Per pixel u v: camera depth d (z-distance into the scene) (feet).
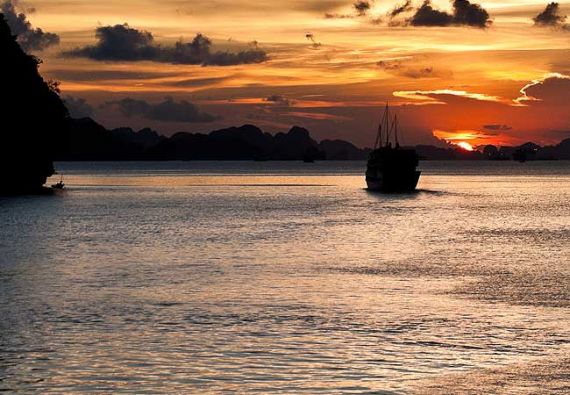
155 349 124.16
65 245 277.03
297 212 451.53
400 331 135.64
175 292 174.91
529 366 113.80
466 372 111.24
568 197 631.15
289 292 175.01
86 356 120.26
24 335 132.77
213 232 327.67
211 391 105.29
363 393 103.60
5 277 197.57
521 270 212.43
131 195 630.74
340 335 132.87
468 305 158.92
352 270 212.23
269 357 119.75
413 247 273.33
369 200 577.43
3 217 397.39
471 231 339.57
